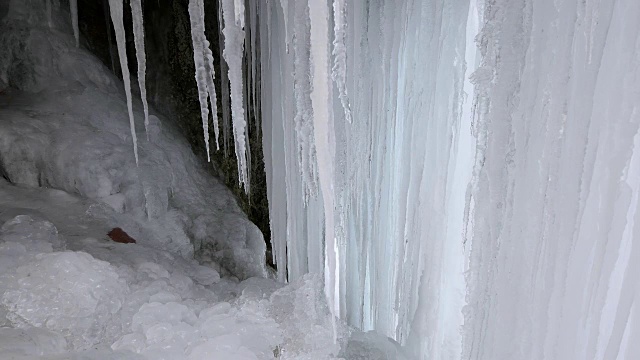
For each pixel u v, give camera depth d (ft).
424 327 8.72
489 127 6.31
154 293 8.80
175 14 15.40
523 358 5.84
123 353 6.86
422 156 8.68
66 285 7.63
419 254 8.91
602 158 5.05
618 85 4.87
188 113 15.96
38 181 11.48
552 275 5.47
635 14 4.72
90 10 15.21
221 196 14.80
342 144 10.21
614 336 4.86
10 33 13.10
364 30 9.59
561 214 5.33
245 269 13.23
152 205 12.01
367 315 11.10
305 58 7.83
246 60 14.07
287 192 11.68
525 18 5.79
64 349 7.13
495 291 6.30
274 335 8.36
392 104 9.41
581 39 5.12
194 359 7.13
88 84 13.50
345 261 11.16
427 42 8.38
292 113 10.66
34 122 11.79
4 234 8.80
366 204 10.44
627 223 5.04
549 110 5.45
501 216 6.26
